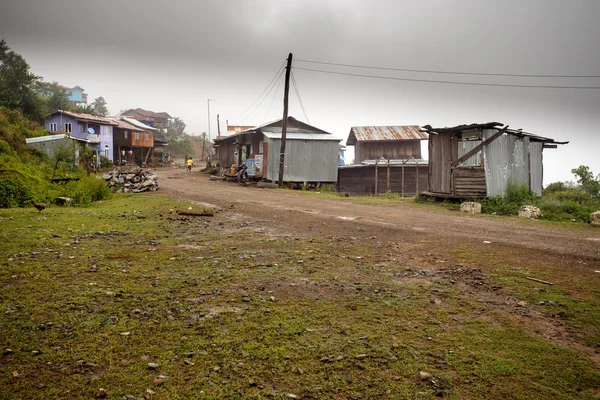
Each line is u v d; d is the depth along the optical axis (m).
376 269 6.61
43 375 3.18
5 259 6.57
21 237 8.23
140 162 54.66
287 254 7.55
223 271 6.25
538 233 10.31
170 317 4.39
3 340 3.73
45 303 4.68
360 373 3.36
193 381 3.18
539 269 6.69
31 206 13.80
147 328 4.10
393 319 4.49
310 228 10.64
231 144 38.81
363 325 4.31
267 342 3.85
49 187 16.42
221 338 3.92
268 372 3.33
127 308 4.62
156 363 3.42
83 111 57.53
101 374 3.24
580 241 9.23
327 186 26.75
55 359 3.43
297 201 17.22
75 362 3.40
